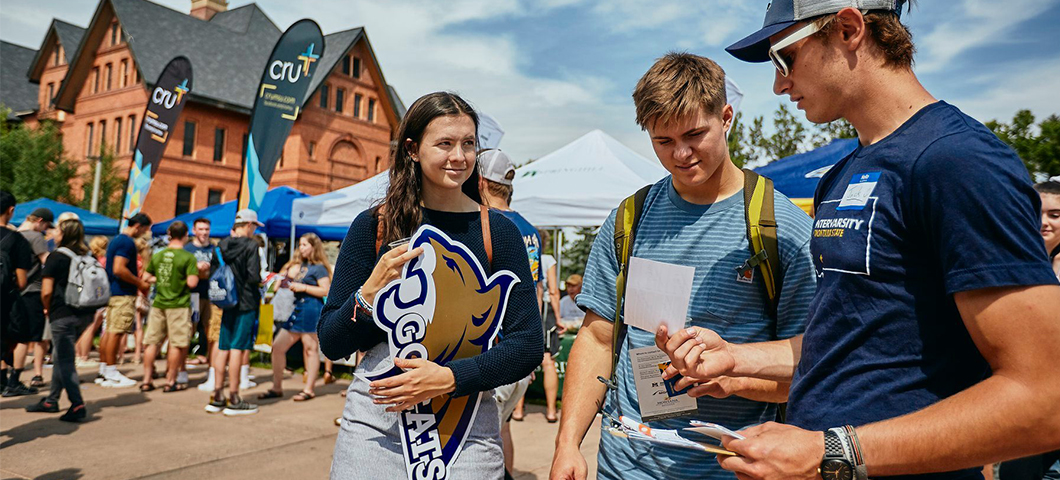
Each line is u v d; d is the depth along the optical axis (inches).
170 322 282.8
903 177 45.2
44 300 223.5
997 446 38.5
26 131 1155.9
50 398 237.1
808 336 52.2
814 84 51.6
